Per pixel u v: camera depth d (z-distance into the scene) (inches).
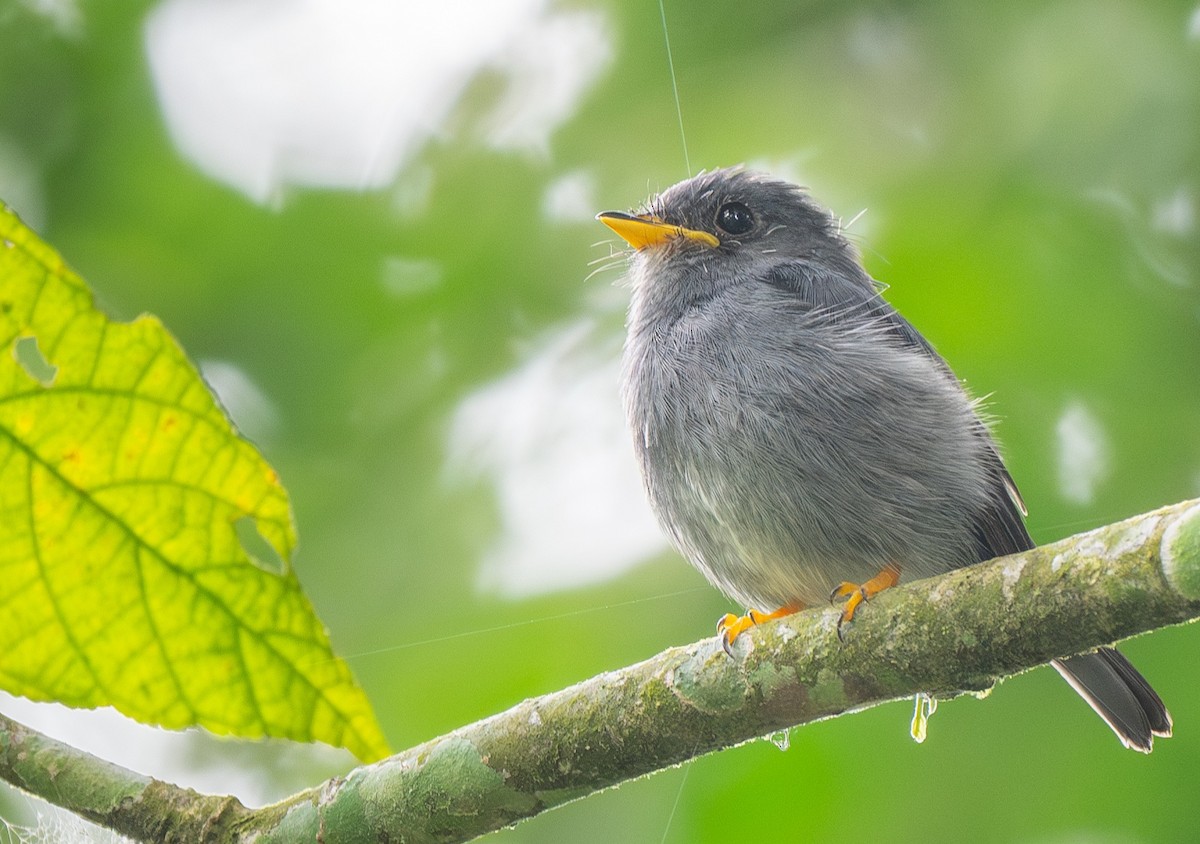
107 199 482.0
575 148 502.3
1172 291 467.2
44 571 188.1
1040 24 492.7
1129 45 485.4
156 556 188.7
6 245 176.1
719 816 432.5
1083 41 488.1
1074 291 466.9
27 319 177.6
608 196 505.4
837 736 434.0
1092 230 473.1
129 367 179.9
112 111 482.3
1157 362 461.4
